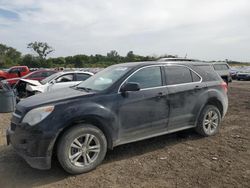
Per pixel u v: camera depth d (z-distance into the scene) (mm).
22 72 21797
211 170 4215
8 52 85062
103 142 4340
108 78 5000
